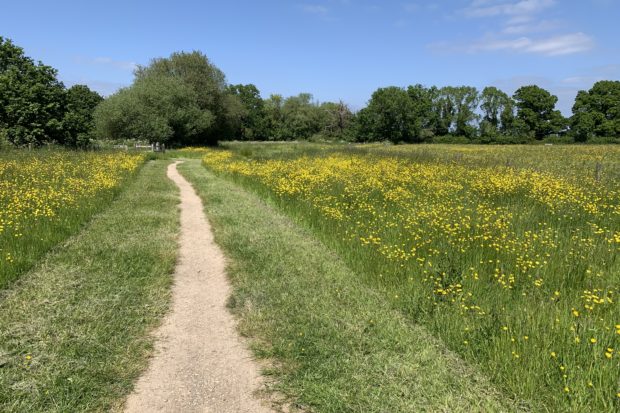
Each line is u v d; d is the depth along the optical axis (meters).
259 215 10.96
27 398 3.54
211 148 47.31
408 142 91.50
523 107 91.81
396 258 6.71
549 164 22.97
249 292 6.03
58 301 5.33
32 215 8.99
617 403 3.40
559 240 7.43
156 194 14.13
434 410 3.46
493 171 17.03
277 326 4.98
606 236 7.39
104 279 6.18
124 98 43.16
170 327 5.05
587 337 4.16
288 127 95.50
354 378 3.90
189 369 4.18
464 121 96.19
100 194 12.38
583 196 11.00
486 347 4.21
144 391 3.81
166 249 7.91
